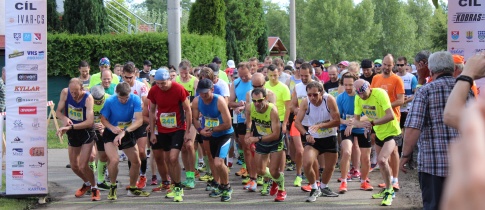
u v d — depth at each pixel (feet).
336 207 29.12
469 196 2.43
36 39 28.99
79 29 86.28
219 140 30.63
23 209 28.48
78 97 29.81
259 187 35.01
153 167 35.76
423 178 17.63
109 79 36.32
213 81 35.45
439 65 17.21
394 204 29.63
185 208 29.22
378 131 29.96
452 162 2.60
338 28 244.83
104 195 32.63
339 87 37.06
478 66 13.96
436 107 17.12
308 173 29.81
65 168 41.88
